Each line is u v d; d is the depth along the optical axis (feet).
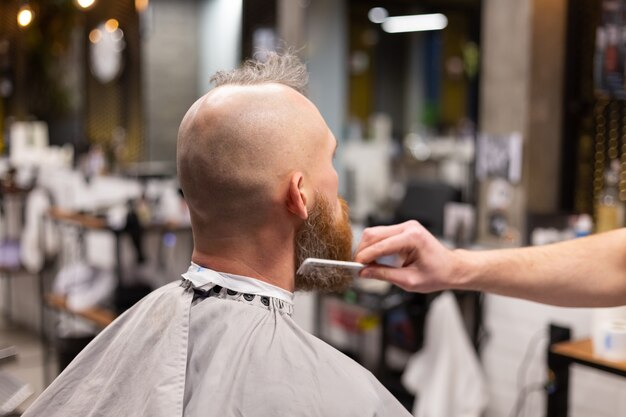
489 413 10.48
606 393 9.05
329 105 19.12
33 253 15.07
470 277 4.62
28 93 21.35
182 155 3.47
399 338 11.27
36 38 20.04
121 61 18.25
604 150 10.14
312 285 3.73
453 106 36.96
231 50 18.11
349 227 3.79
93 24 19.08
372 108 38.52
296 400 3.13
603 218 9.22
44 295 13.55
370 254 4.32
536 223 10.11
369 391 3.24
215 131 3.34
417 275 4.45
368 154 22.80
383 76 38.55
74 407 3.51
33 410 3.61
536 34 10.14
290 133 3.37
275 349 3.26
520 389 10.00
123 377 3.40
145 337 3.44
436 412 9.91
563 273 4.78
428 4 30.78
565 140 10.48
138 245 12.58
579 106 10.37
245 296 3.44
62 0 19.12
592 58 10.20
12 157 18.40
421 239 4.42
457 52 36.40
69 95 21.24
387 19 32.58
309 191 3.45
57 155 18.04
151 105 18.66
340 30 18.94
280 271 3.52
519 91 10.27
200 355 3.30
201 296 3.50
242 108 3.35
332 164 3.60
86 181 15.92
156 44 18.54
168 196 13.60
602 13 9.83
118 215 13.25
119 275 12.35
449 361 10.11
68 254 15.49
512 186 10.44
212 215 3.44
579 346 7.23
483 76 10.78
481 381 10.20
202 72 19.13
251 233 3.44
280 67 3.65
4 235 16.90
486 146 10.79
